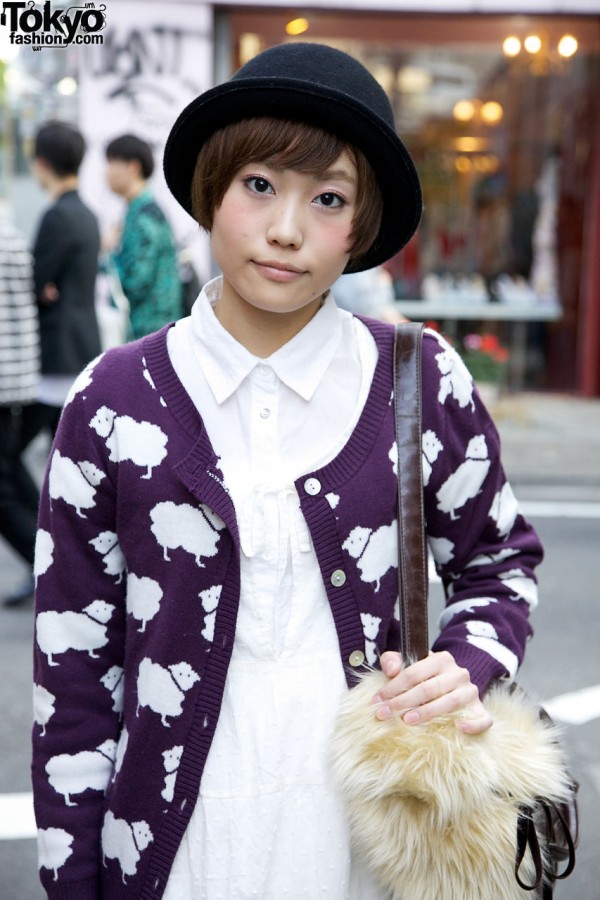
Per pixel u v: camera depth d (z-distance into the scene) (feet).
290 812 3.72
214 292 3.99
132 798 3.74
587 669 11.82
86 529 3.82
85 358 14.35
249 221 3.52
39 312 14.15
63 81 26.53
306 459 3.77
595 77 29.91
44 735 3.90
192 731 3.67
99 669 3.92
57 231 14.12
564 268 31.48
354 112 3.43
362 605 3.77
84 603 3.87
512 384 31.99
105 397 3.74
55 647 3.87
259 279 3.56
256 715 3.68
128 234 14.17
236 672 3.70
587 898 7.73
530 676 11.59
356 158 3.54
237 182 3.53
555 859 3.88
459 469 4.01
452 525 4.11
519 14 27.20
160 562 3.68
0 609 13.55
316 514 3.69
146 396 3.73
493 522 4.14
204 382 3.76
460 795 3.47
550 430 26.78
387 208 3.82
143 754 3.72
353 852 3.78
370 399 3.88
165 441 3.69
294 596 3.73
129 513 3.70
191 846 3.71
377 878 3.76
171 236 14.39
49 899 3.88
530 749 3.69
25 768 9.45
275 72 3.54
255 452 3.74
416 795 3.50
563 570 15.80
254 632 3.69
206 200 3.66
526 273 31.50
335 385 3.85
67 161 14.60
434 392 3.95
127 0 26.12
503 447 24.48
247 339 3.79
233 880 3.67
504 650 3.92
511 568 4.17
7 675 11.46
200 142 3.69
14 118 26.84
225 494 3.63
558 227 31.17
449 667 3.68
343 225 3.58
